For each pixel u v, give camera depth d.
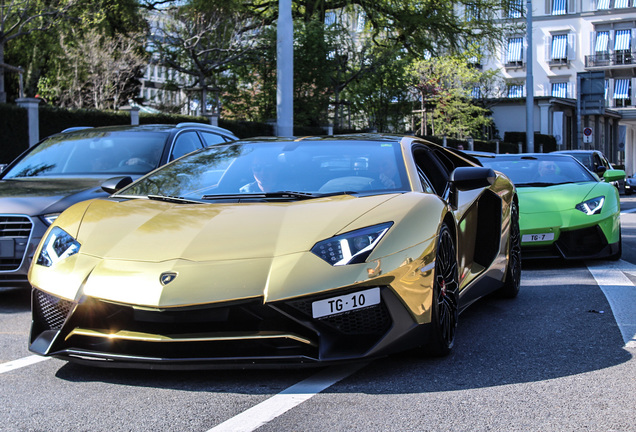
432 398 2.75
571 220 6.66
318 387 2.89
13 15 21.19
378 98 32.84
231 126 23.70
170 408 2.66
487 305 4.86
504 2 32.12
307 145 4.12
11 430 2.48
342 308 2.83
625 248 8.31
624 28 52.97
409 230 3.08
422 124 37.12
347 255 2.90
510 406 2.65
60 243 3.29
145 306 2.80
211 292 2.79
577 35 53.94
